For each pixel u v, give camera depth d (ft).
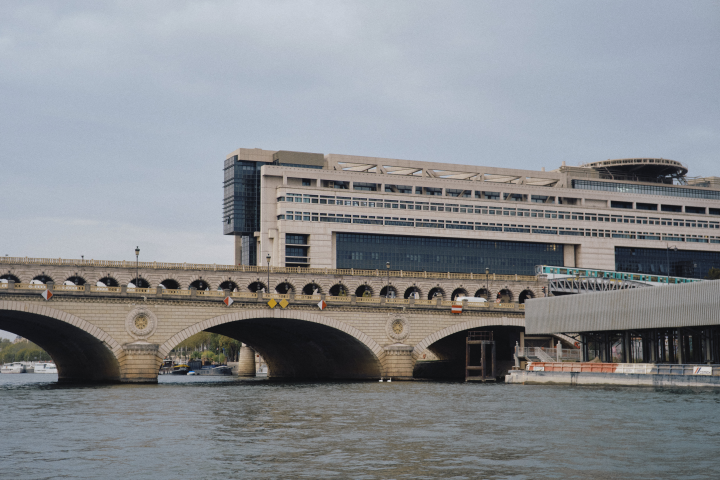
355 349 450.30
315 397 286.46
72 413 222.07
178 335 386.93
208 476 127.13
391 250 589.73
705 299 318.04
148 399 277.64
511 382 394.11
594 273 563.48
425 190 623.77
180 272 433.48
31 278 396.16
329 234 569.64
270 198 581.12
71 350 446.60
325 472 129.70
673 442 159.74
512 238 622.54
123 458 142.61
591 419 199.00
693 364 312.29
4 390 349.61
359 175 599.98
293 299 413.39
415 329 442.09
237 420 201.98
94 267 410.52
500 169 653.71
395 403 255.29
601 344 391.04
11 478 126.11
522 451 149.18
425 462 137.90
